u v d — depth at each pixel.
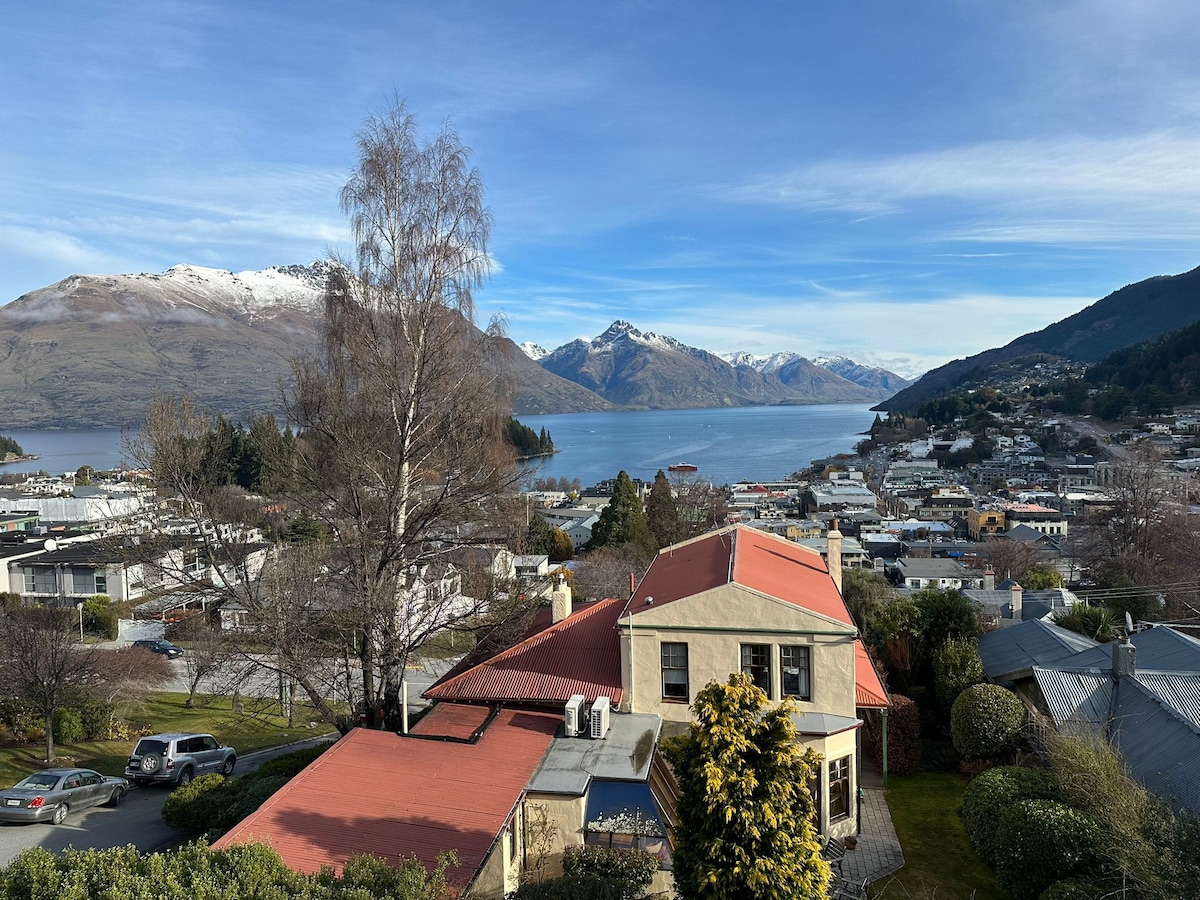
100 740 34.56
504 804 15.01
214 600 24.23
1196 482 101.75
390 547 22.09
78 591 63.59
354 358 23.06
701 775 12.47
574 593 55.31
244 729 36.41
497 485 23.95
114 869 10.12
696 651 20.53
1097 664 25.19
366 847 13.27
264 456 24.27
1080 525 95.81
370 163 23.16
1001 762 24.38
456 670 24.27
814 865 12.40
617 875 14.51
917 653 30.39
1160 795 17.08
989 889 17.98
